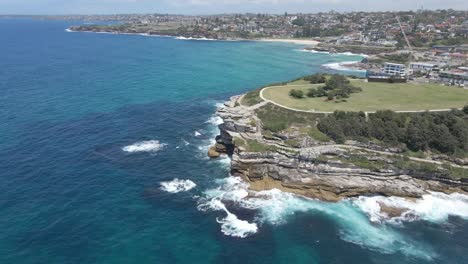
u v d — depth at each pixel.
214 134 96.06
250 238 53.81
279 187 67.25
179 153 83.00
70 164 75.00
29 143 84.19
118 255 49.31
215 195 65.00
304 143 70.50
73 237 52.34
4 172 69.88
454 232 56.22
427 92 104.00
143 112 113.06
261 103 90.00
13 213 57.03
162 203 62.09
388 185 65.12
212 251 50.91
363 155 67.75
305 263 49.12
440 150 69.31
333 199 64.19
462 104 89.69
